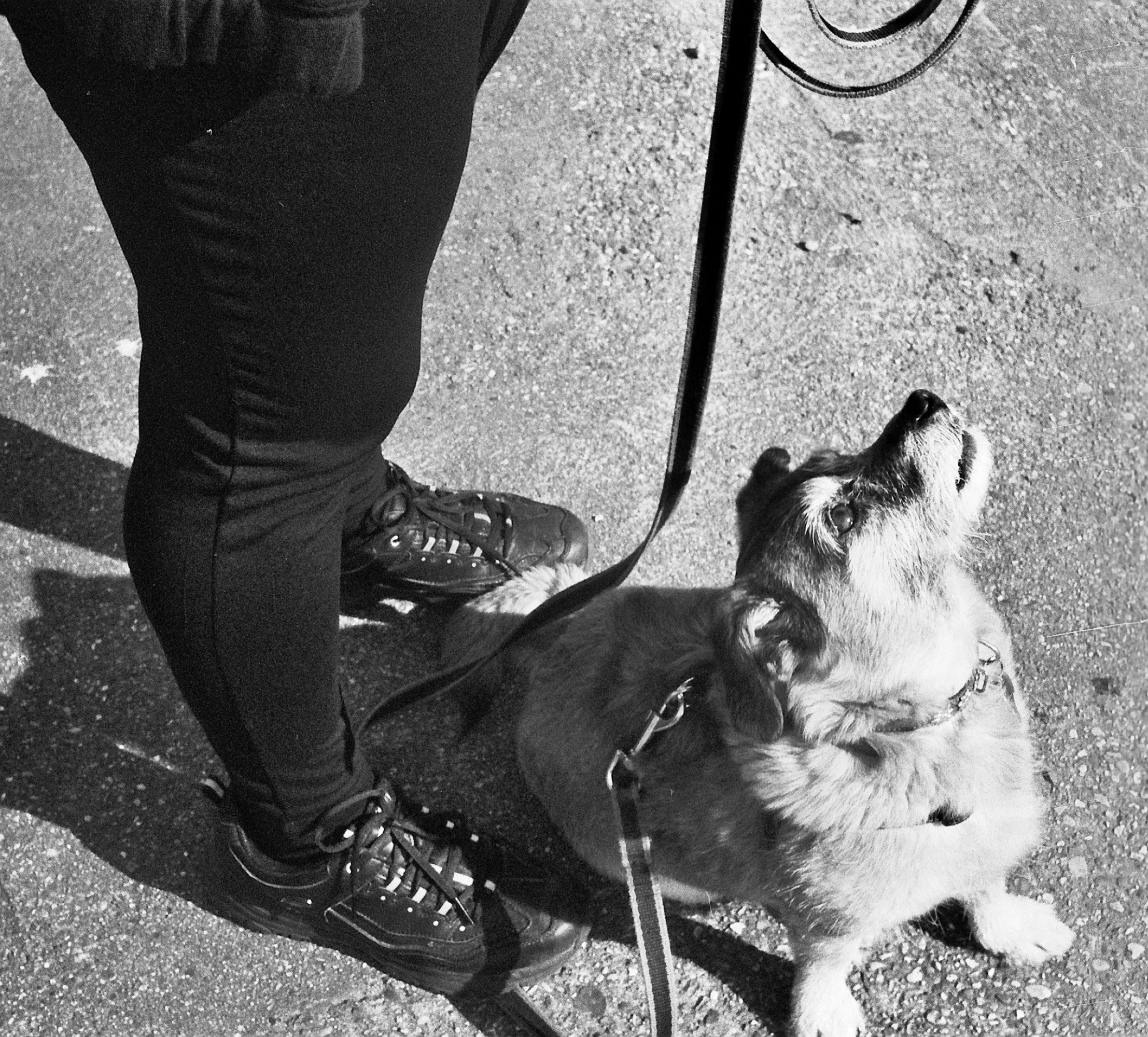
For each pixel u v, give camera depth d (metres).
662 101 4.47
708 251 2.08
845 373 3.88
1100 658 3.33
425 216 1.96
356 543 3.20
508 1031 2.83
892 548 2.37
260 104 1.65
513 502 3.45
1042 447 3.72
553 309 4.02
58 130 4.46
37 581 3.51
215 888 2.79
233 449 1.95
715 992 2.88
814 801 2.47
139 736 3.24
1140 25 4.77
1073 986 2.82
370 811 2.69
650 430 3.79
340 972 2.89
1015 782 2.60
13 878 3.01
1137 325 3.98
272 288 1.81
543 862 2.96
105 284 4.08
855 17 4.72
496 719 3.33
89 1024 2.80
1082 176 4.32
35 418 3.81
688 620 2.84
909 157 4.34
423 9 1.72
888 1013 2.83
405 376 2.20
